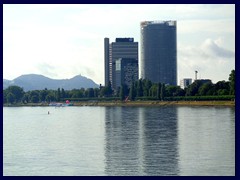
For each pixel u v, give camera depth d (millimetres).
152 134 171125
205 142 145875
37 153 129875
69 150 134500
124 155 122812
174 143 144625
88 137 168125
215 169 104062
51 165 111750
